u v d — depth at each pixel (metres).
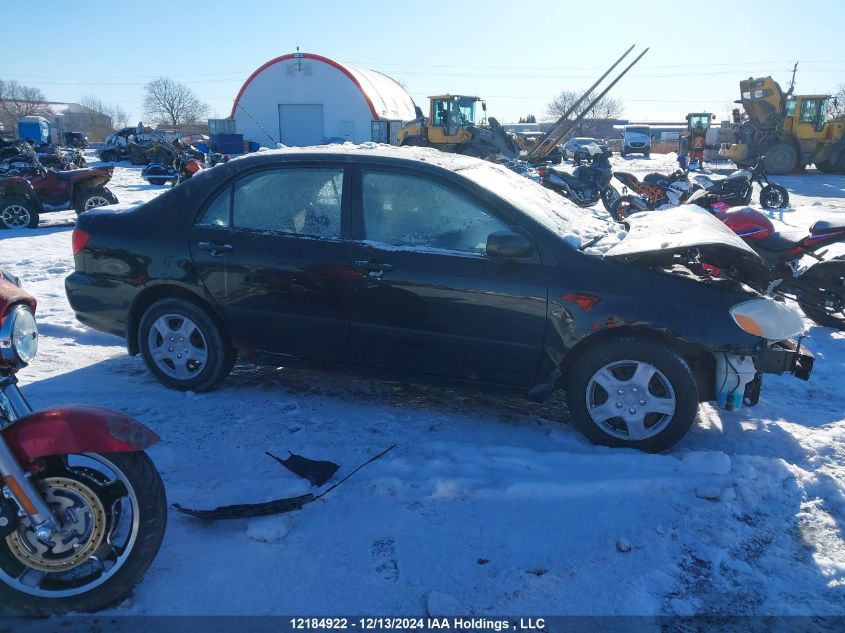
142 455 2.67
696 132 33.97
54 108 104.62
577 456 3.85
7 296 2.44
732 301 3.85
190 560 2.98
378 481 3.57
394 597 2.79
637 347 3.88
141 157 34.53
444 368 4.26
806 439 4.22
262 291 4.45
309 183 4.41
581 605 2.76
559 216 4.42
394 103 53.62
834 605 2.80
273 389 4.88
